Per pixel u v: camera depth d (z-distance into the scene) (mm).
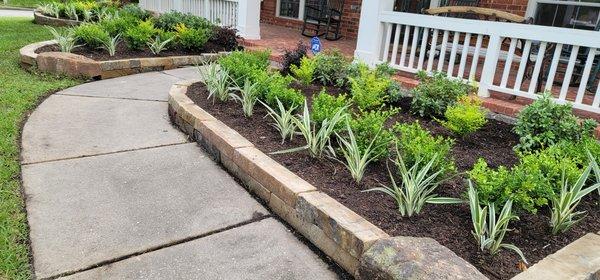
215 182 2846
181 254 2086
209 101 4000
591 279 1837
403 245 1864
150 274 1930
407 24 5109
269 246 2209
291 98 3477
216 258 2076
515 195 2164
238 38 7457
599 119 4145
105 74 5383
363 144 2783
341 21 9219
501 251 2055
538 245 2139
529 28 4152
